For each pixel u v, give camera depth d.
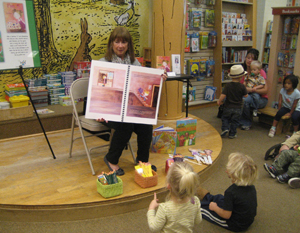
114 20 4.68
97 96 2.39
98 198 2.22
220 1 5.64
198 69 5.70
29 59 3.99
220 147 3.40
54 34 4.15
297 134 3.08
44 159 2.95
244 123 4.61
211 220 2.21
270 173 2.97
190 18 5.46
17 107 3.53
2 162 2.85
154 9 4.10
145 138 2.60
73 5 4.23
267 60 6.59
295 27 4.56
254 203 2.05
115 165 2.64
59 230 2.07
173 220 1.61
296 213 2.39
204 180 2.86
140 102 2.47
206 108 5.93
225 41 5.90
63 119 3.89
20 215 2.14
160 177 2.60
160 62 3.69
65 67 4.39
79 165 2.83
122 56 2.59
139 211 2.33
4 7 3.63
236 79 4.00
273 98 5.10
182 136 3.37
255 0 6.26
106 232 2.06
